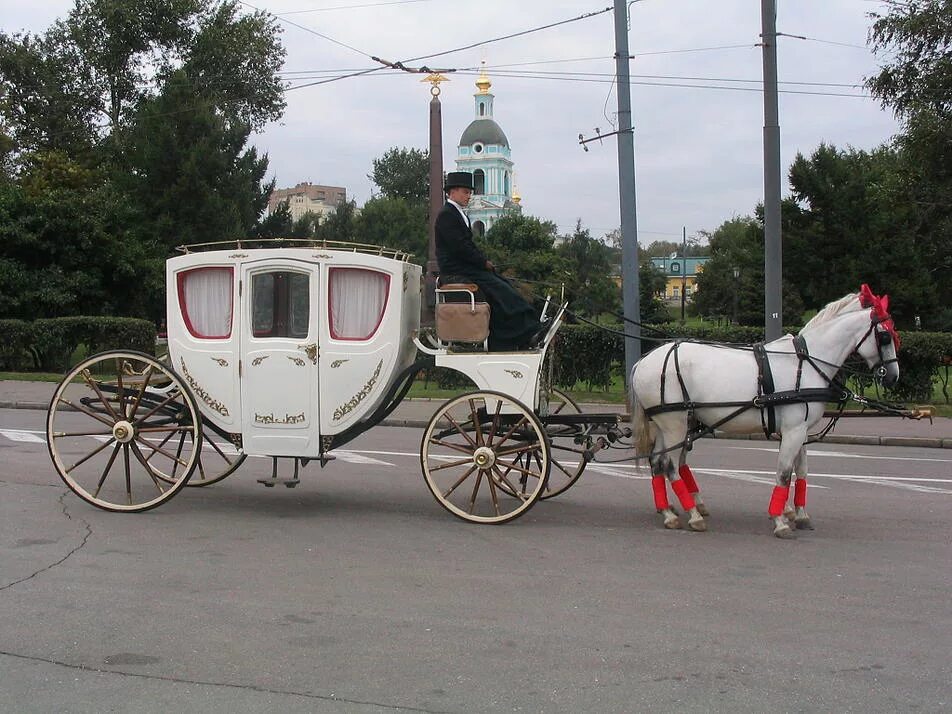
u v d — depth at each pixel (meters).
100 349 24.56
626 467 12.09
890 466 12.61
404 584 6.45
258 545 7.50
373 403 8.61
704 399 8.16
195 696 4.53
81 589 6.23
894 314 36.03
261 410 8.67
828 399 8.01
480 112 90.75
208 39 43.41
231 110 43.34
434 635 5.42
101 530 7.92
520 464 9.93
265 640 5.30
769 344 8.35
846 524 8.62
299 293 8.62
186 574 6.62
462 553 7.34
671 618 5.77
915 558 7.32
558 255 50.00
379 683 4.70
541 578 6.64
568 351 20.36
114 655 5.05
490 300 8.74
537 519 8.69
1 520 8.22
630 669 4.92
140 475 10.66
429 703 4.46
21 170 40.56
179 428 8.78
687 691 4.63
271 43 45.34
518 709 4.41
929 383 18.91
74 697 4.51
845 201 36.72
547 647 5.24
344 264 8.53
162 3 42.81
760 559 7.25
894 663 5.04
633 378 8.52
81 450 12.55
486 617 5.75
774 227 16.45
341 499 9.55
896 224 36.06
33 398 18.73
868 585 6.54
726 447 14.59
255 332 8.66
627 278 17.19
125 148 39.22
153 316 33.84
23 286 28.02
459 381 20.84
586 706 4.44
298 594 6.18
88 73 44.34
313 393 8.60
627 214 17.09
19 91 43.44
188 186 36.38
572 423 8.74
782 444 8.09
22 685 4.65
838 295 37.00
